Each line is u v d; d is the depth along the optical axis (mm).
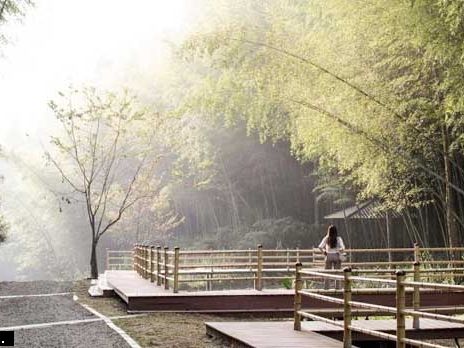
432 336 8500
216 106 17500
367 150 15008
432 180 16859
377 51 14359
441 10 10508
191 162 32469
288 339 7430
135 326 9438
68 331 8766
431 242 19578
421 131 14820
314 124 15422
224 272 13453
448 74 11547
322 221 29812
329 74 14594
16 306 11836
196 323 10000
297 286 8312
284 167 31203
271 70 15141
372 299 11461
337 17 14141
